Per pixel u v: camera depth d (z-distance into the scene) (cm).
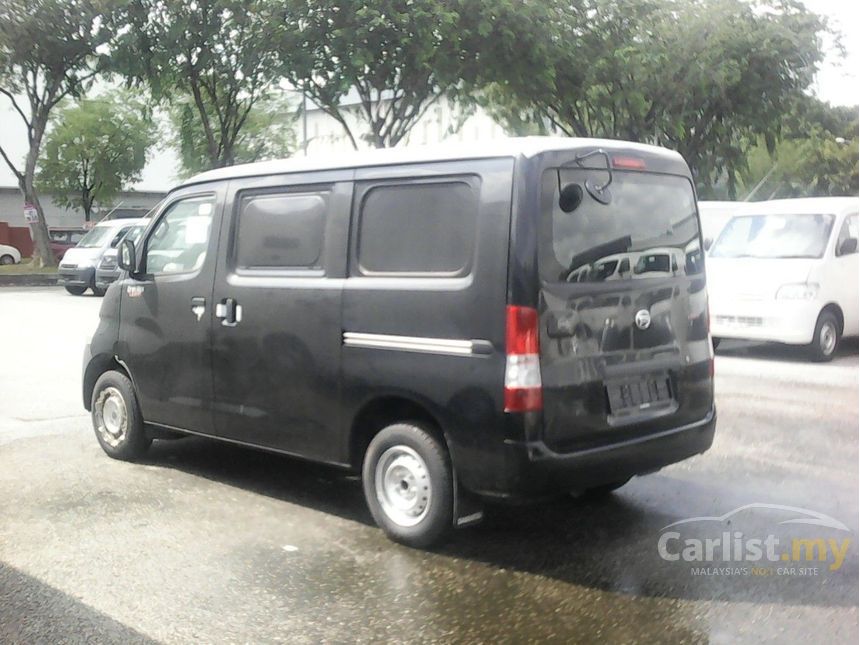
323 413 543
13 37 2741
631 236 509
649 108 2805
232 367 596
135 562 491
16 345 1318
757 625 412
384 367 506
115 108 4122
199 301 616
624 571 477
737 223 1304
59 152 4097
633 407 502
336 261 537
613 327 493
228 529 544
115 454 697
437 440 495
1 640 401
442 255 489
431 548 508
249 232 593
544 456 457
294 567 484
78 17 2758
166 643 399
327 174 549
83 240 2378
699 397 546
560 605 436
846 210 1248
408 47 2120
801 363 1183
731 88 2775
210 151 2586
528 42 2177
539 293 458
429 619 421
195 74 2434
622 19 2428
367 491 526
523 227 459
